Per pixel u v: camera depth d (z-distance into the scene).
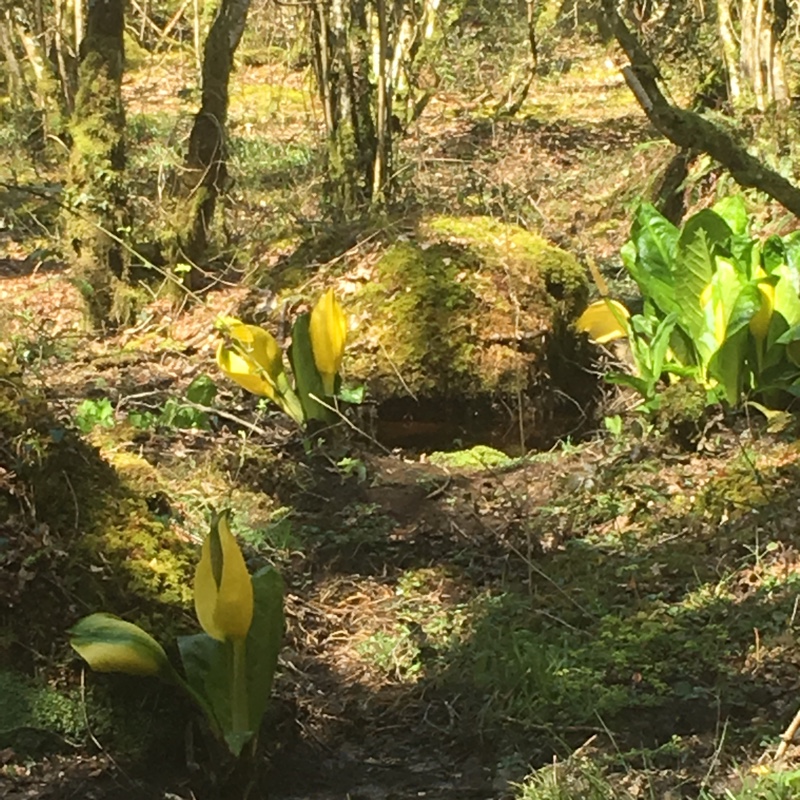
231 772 3.57
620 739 3.90
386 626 4.96
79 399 7.37
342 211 9.70
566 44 20.73
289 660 4.57
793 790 3.23
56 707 3.73
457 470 6.80
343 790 3.76
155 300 9.16
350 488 6.36
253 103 16.62
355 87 9.88
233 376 6.96
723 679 4.14
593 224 11.35
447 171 11.69
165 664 3.47
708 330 6.56
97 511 4.06
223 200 9.85
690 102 12.01
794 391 6.32
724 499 5.62
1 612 3.81
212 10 10.11
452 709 4.19
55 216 11.78
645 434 6.58
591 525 5.84
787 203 6.73
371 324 7.74
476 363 7.66
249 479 6.34
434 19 12.62
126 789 3.59
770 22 10.79
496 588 5.21
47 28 12.78
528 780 3.64
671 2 13.30
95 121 9.05
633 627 4.59
